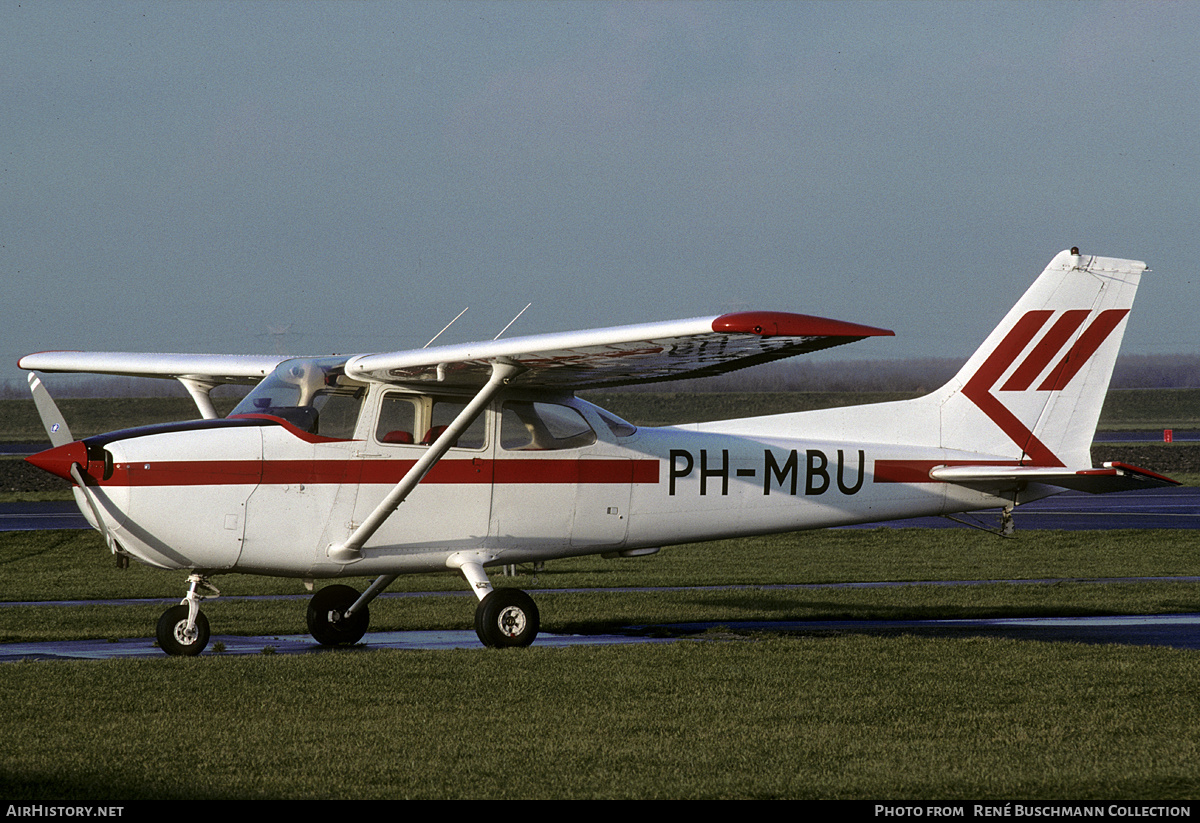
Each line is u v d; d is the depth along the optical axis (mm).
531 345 30578
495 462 35625
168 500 31984
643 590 51219
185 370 41094
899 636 35844
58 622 40344
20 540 75625
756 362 32250
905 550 71375
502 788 18359
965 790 18359
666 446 38281
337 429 33906
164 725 22359
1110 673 27750
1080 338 42875
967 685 26281
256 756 20125
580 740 21250
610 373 34250
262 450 32938
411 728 22156
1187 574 57781
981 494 42406
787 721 22812
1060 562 64000
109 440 32094
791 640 33031
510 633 34375
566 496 36562
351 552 33594
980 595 47875
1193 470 136125
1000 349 42500
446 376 34156
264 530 32938
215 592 33906
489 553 35719
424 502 34688
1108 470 39031
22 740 21141
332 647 35562
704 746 20875
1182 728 22234
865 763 19812
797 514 40062
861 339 28172
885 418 41656
